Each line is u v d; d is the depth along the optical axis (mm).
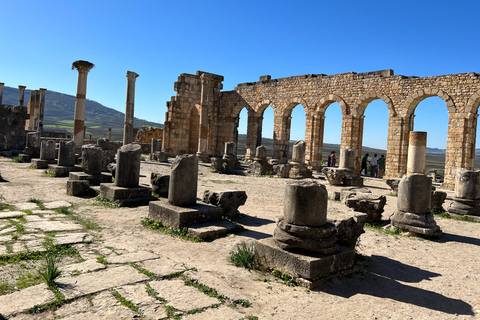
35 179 14516
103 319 4047
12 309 4129
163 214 8344
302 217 5812
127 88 26422
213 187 15586
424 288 5711
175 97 32562
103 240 7113
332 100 27453
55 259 5832
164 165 23578
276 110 31484
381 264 6754
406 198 9367
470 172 12344
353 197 10508
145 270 5500
